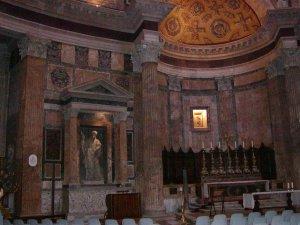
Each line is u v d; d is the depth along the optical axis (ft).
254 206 50.75
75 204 50.78
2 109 57.36
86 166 54.60
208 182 61.16
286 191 51.62
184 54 76.38
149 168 53.62
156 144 54.75
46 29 54.75
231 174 63.10
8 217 46.88
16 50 56.70
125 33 61.62
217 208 56.18
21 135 50.93
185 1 74.23
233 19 76.13
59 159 53.31
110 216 47.78
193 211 55.21
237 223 29.58
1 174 49.39
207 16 77.36
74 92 52.54
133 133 59.77
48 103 53.98
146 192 53.06
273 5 68.23
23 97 51.75
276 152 66.54
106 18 59.72
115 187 54.60
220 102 76.02
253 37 72.74
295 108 62.75
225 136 72.74
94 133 56.08
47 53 54.75
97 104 54.39
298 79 63.67
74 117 52.75
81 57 57.88
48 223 29.07
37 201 49.93
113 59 60.44
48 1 53.98
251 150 70.64
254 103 73.10
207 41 77.61
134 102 59.93
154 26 58.44
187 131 73.82
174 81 74.08
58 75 55.36
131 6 58.29
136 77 60.08
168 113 71.61
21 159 50.03
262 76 72.38
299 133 62.03
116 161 55.72
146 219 27.76
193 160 70.59
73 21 57.67
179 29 75.31
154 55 57.31
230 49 76.89
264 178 69.21
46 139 52.85
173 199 60.29
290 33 65.10
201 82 76.84
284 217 30.66
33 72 52.31
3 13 50.47
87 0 59.00
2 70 58.18
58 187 52.54
